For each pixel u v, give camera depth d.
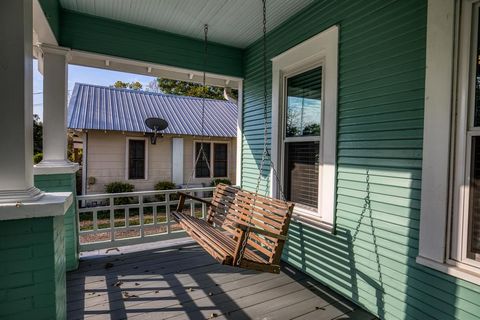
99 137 7.74
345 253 2.61
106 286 2.77
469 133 1.78
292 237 3.34
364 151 2.44
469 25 1.77
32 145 1.59
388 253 2.23
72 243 3.14
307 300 2.56
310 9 3.04
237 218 2.94
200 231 2.74
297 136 3.37
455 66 1.82
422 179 1.98
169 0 2.96
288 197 3.53
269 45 3.74
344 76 2.63
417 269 2.02
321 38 2.87
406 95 2.11
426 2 1.97
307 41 3.03
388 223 2.23
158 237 4.07
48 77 3.03
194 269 3.20
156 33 3.68
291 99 3.48
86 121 7.62
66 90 3.13
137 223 6.27
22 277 1.46
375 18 2.34
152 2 3.00
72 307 2.39
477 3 1.75
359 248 2.48
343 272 2.63
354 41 2.53
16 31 1.45
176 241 4.19
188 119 9.48
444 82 1.85
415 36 2.05
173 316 2.28
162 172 8.59
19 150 1.47
